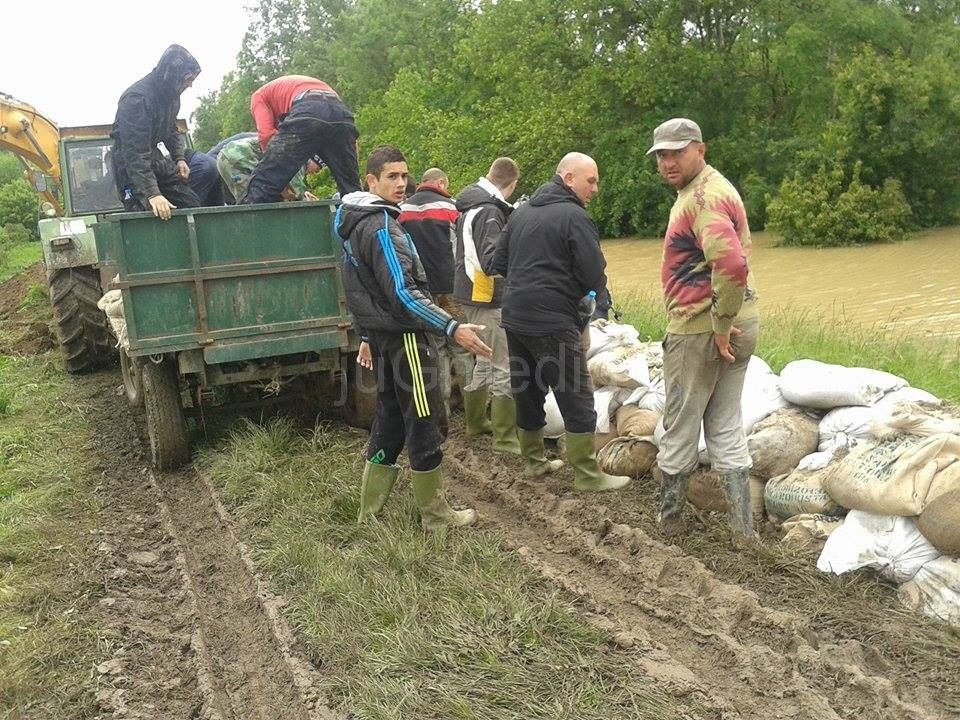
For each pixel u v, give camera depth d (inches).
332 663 125.3
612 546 156.8
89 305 337.4
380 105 1277.1
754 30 947.3
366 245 155.1
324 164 264.4
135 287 199.0
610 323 236.1
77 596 153.3
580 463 183.2
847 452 154.6
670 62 968.3
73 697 122.6
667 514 156.4
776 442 162.1
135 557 170.7
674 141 141.6
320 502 181.9
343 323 215.5
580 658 119.4
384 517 173.5
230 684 125.6
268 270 207.8
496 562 148.7
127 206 245.0
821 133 881.5
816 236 800.3
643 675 116.4
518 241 179.2
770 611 127.6
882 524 135.2
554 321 176.4
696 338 146.6
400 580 144.0
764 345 273.7
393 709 111.2
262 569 158.9
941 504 127.3
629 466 185.9
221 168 255.1
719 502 163.3
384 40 1673.2
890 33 911.7
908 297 461.1
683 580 140.9
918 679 113.7
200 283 202.5
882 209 795.4
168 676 128.0
